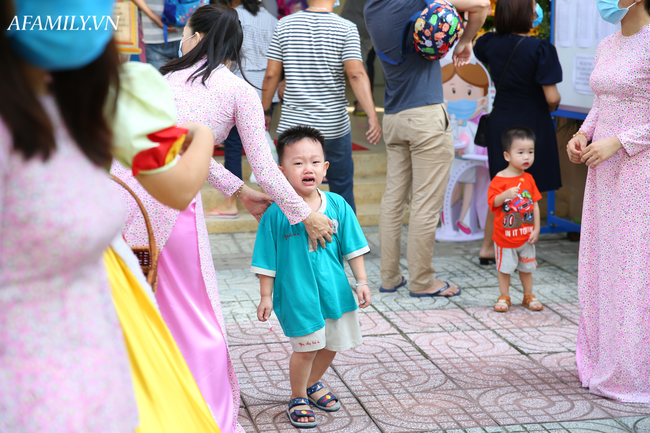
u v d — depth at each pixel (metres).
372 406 2.96
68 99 1.13
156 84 1.37
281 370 3.32
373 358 3.50
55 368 1.11
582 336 3.24
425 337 3.79
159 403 1.56
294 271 2.75
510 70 4.80
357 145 7.64
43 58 1.04
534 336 3.80
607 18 2.88
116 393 1.20
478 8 4.21
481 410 2.91
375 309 4.27
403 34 4.06
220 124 2.49
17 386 1.08
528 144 4.23
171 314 2.29
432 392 3.09
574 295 4.50
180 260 2.31
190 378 1.75
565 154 6.01
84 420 1.12
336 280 2.81
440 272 5.06
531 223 4.19
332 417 2.86
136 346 1.52
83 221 1.10
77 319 1.14
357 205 6.68
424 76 4.22
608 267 3.03
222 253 5.47
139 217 2.27
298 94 4.22
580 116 5.15
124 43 4.88
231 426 2.37
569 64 5.20
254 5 5.54
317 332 2.71
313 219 2.59
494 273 5.02
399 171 4.52
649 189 2.85
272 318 4.03
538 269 5.11
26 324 1.09
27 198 1.05
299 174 2.77
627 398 2.98
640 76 2.82
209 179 2.67
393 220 4.52
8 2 0.99
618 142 2.88
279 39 4.24
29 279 1.08
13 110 1.00
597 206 3.09
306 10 4.21
